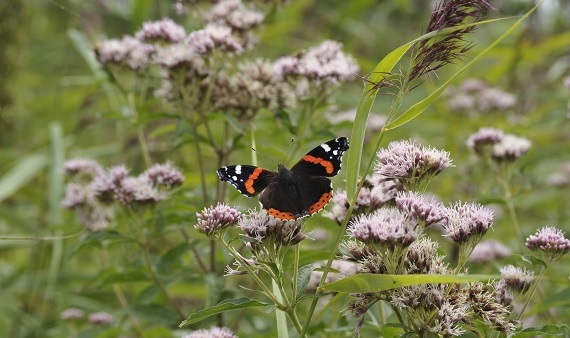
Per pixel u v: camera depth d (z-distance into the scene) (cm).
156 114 798
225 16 887
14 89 1465
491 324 523
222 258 822
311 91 805
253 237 551
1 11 1298
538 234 579
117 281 776
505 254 816
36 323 1107
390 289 529
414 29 1788
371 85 538
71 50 1664
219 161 824
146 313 788
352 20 1681
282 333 593
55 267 1061
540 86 1503
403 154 570
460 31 497
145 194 743
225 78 823
